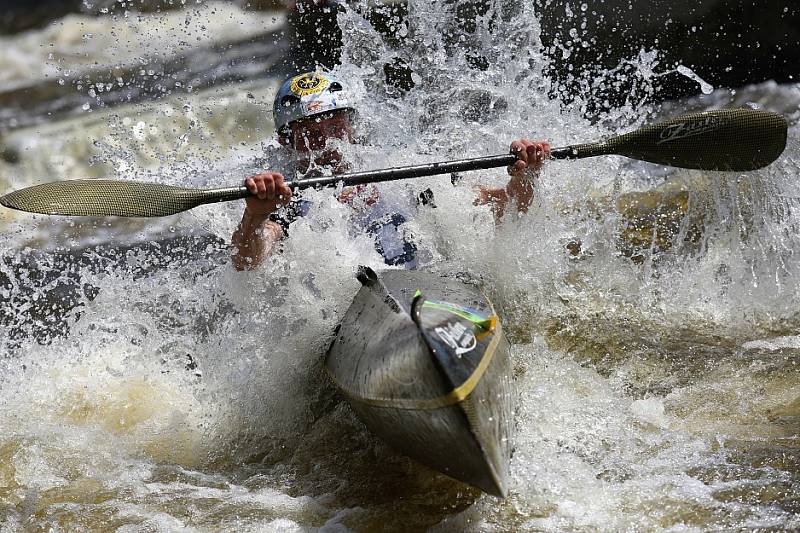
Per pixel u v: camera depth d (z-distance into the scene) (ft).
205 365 52.80
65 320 63.67
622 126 70.85
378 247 52.70
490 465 34.60
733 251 58.49
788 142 59.11
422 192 55.21
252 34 141.28
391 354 38.09
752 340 52.13
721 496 37.06
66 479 45.42
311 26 120.47
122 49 148.15
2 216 89.71
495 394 37.42
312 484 42.93
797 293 55.16
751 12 111.14
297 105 55.36
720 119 54.44
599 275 58.90
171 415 51.37
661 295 57.57
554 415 44.21
